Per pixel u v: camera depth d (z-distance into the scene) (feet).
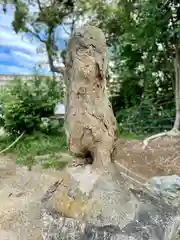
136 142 17.28
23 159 15.35
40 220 7.03
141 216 6.28
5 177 12.20
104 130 6.93
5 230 6.89
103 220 6.14
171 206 6.80
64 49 20.90
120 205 6.43
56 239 6.14
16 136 20.68
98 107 6.81
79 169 7.22
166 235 5.92
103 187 6.67
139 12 20.08
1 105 21.18
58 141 19.10
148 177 10.27
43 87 22.57
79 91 6.67
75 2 20.68
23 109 20.93
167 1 18.03
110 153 7.18
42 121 21.71
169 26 18.75
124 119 24.13
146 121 22.53
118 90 26.53
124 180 7.41
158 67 23.35
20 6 20.17
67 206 6.74
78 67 6.54
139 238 5.63
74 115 6.77
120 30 21.90
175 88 21.06
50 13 20.56
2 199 9.29
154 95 24.45
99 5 20.92
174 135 18.35
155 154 14.19
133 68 24.64
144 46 20.90
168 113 22.26
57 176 12.15
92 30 6.59
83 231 6.03
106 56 6.80
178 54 19.25
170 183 7.82
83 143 6.98
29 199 9.19
